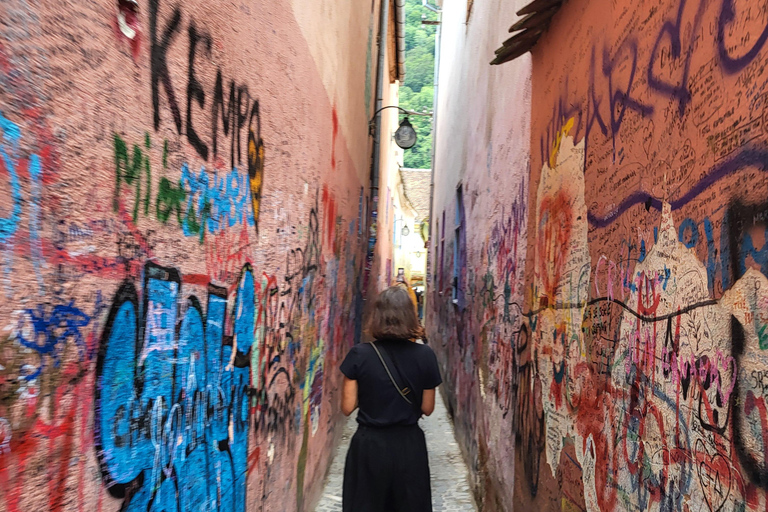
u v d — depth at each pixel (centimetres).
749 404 123
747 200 126
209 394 195
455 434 737
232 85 206
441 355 1039
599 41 236
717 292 139
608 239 218
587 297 241
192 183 173
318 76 373
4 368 94
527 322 350
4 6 91
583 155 253
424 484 309
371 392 313
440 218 1216
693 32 156
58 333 109
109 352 128
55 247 107
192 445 181
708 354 142
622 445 197
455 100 980
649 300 179
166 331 158
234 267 215
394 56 1318
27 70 98
